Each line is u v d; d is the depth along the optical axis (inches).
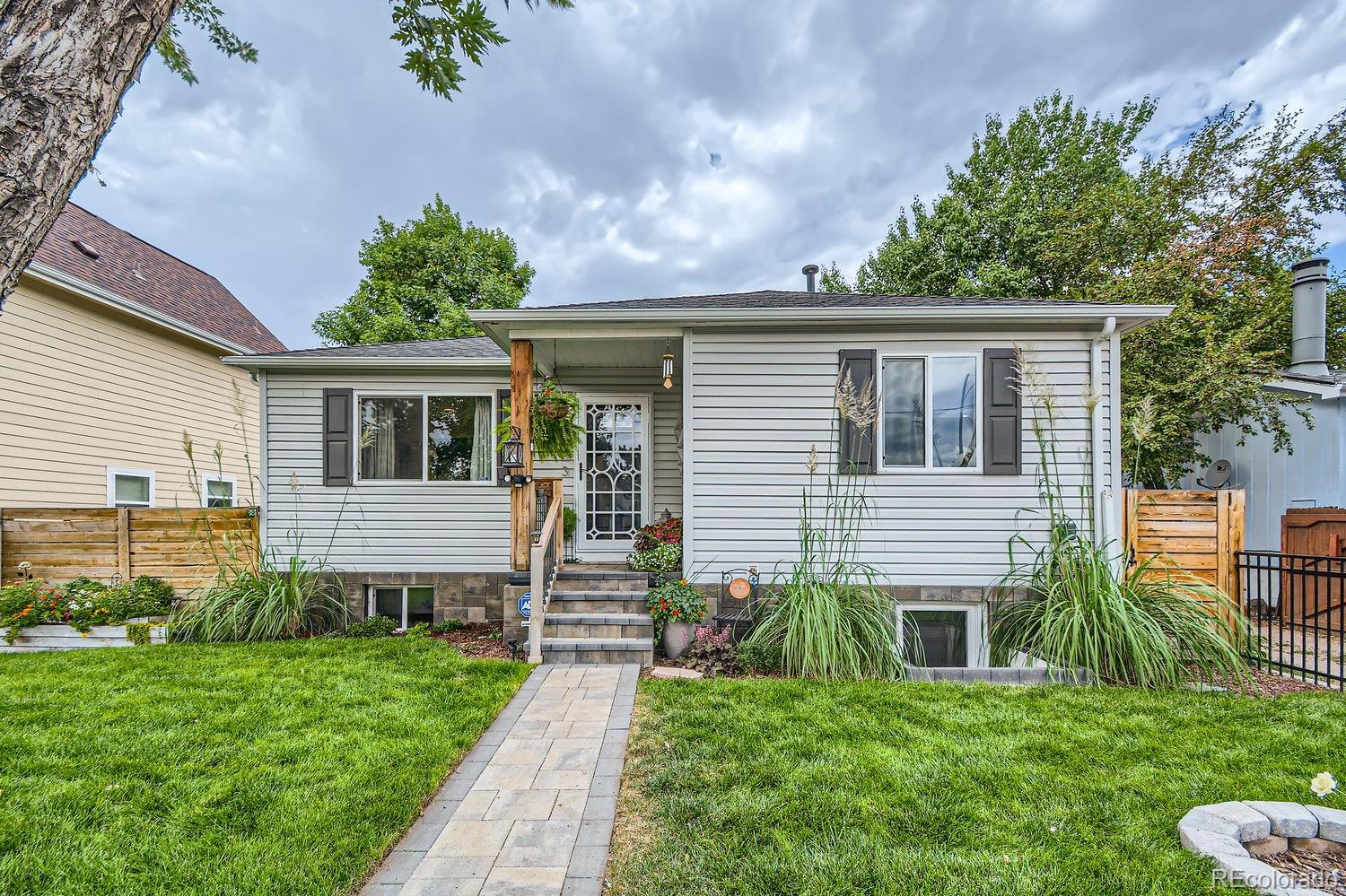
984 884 81.4
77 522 252.5
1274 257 431.5
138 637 222.1
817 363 219.0
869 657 178.2
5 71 50.6
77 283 292.8
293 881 82.9
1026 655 186.4
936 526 214.8
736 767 116.0
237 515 263.1
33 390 285.7
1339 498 290.7
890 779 110.7
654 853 89.9
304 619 239.9
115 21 55.7
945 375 217.3
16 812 99.4
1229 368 301.0
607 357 270.8
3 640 221.6
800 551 216.8
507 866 87.8
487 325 219.3
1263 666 185.9
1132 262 401.4
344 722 137.8
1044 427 214.5
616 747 127.3
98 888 81.7
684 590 210.7
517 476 217.3
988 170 595.2
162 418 356.8
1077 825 95.5
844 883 82.0
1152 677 163.6
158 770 113.7
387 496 269.9
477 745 128.6
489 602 268.1
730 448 219.6
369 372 271.6
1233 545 222.4
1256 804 96.4
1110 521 206.8
